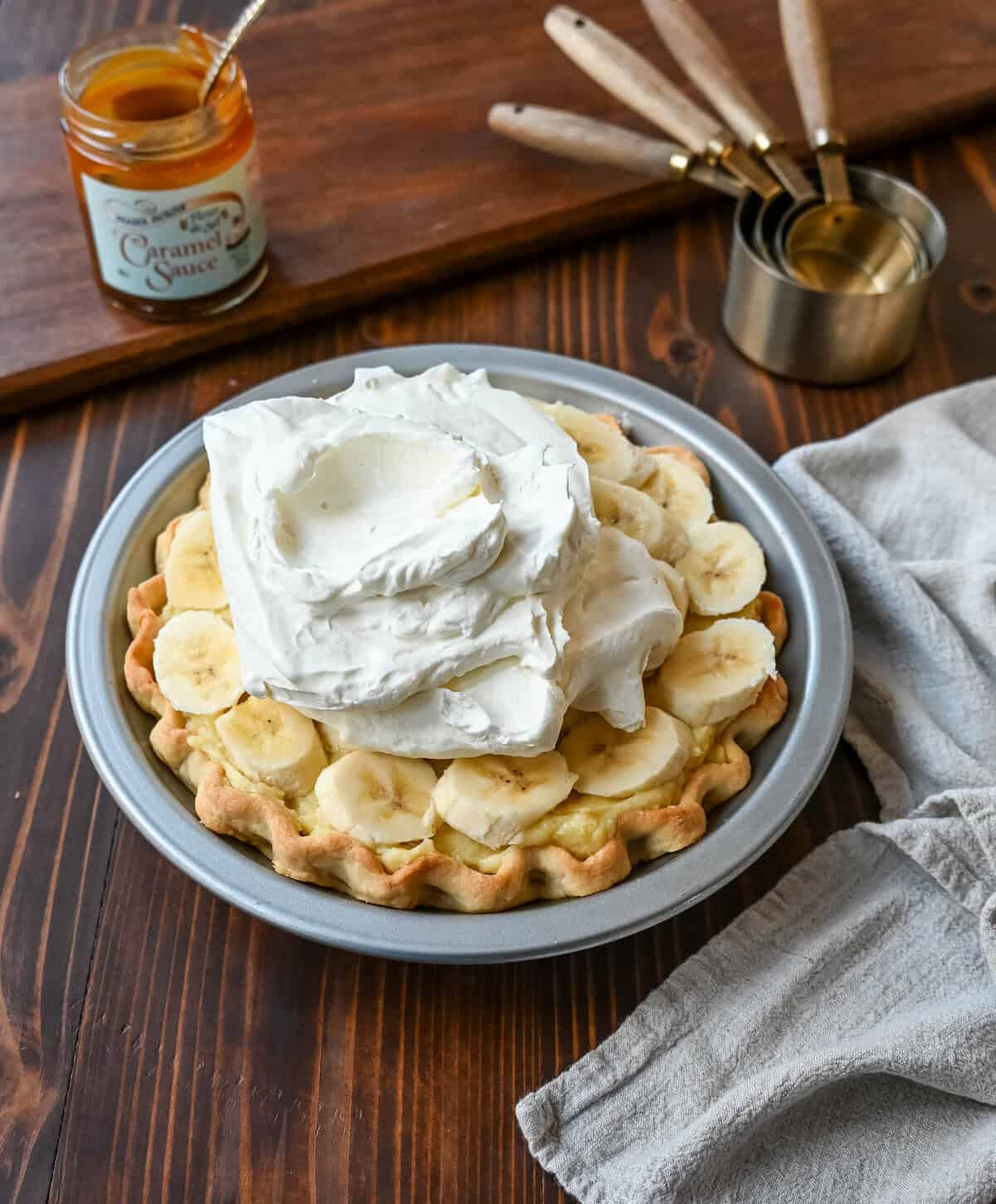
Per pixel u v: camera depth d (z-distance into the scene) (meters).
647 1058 0.61
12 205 0.79
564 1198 0.60
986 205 0.84
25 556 0.71
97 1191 0.59
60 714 0.67
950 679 0.68
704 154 0.75
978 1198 0.59
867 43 0.87
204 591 0.65
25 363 0.74
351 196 0.80
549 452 0.64
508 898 0.60
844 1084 0.61
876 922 0.63
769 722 0.64
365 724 0.60
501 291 0.80
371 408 0.65
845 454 0.72
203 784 0.61
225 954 0.63
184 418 0.75
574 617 0.62
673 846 0.61
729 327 0.78
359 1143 0.60
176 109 0.74
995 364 0.78
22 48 0.86
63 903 0.64
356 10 0.87
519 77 0.84
